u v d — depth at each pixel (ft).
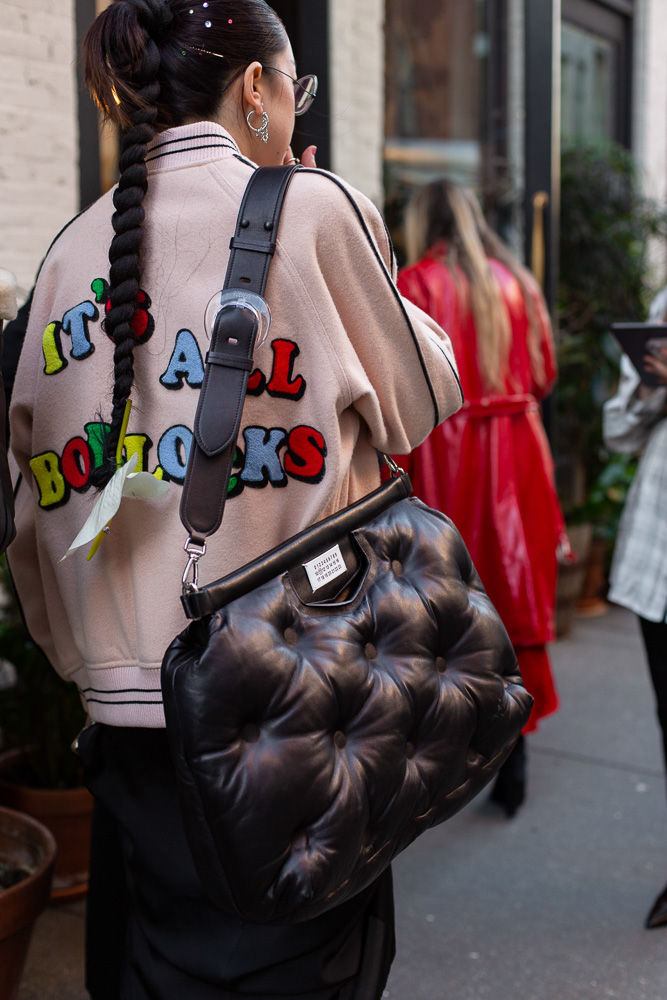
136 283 3.22
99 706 3.48
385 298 3.37
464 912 7.22
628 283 15.67
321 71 10.27
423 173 14.40
